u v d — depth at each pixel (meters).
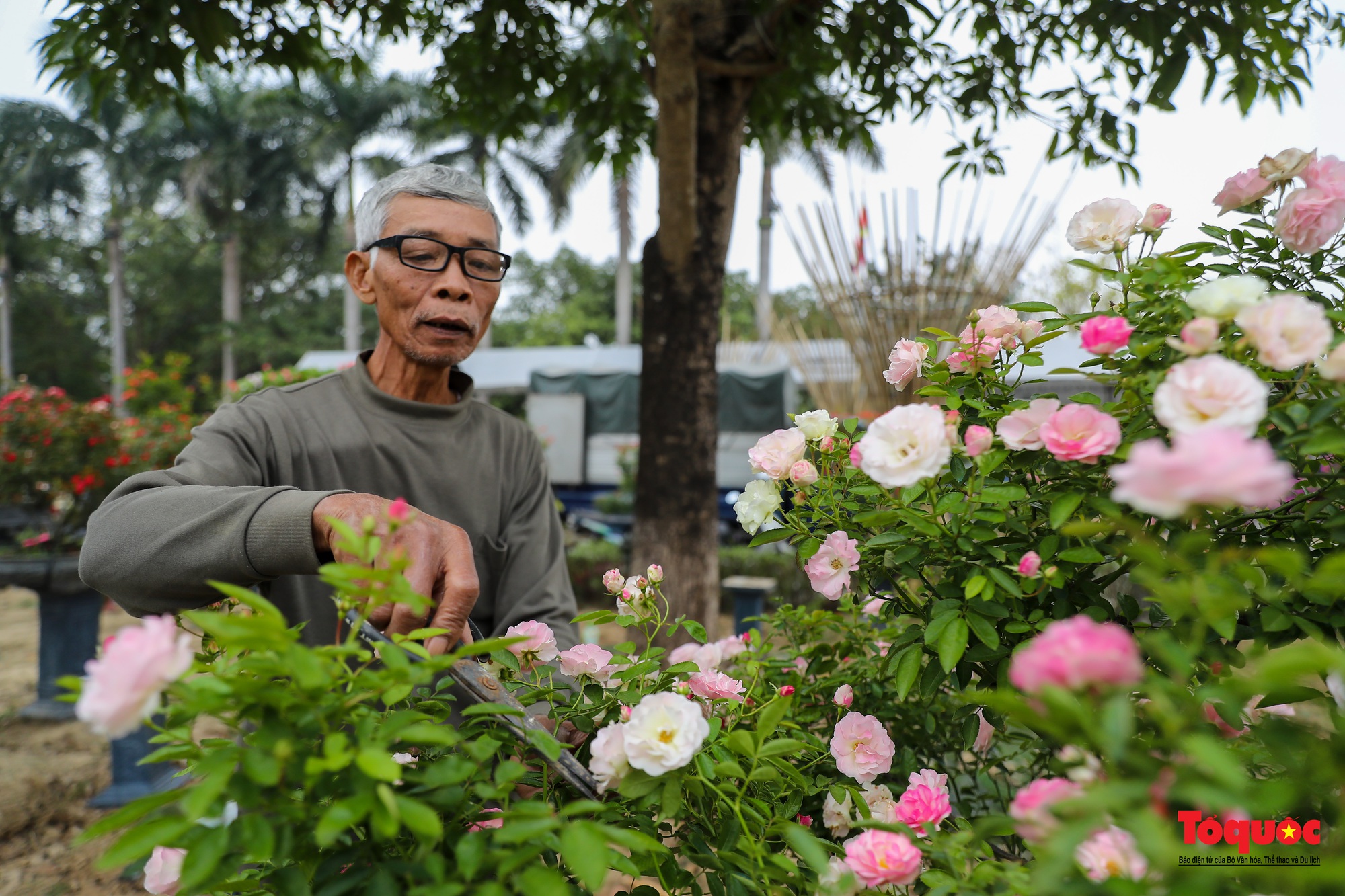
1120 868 0.55
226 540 0.98
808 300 22.12
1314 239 0.94
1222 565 0.77
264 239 31.31
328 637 1.39
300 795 0.65
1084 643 0.50
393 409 1.51
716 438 3.30
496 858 0.61
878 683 1.34
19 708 4.77
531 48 3.66
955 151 3.34
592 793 0.83
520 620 1.54
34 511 5.18
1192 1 2.40
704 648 1.30
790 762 1.00
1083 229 1.08
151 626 0.54
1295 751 0.60
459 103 4.00
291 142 24.30
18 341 31.70
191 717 0.63
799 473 1.03
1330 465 0.90
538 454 1.74
